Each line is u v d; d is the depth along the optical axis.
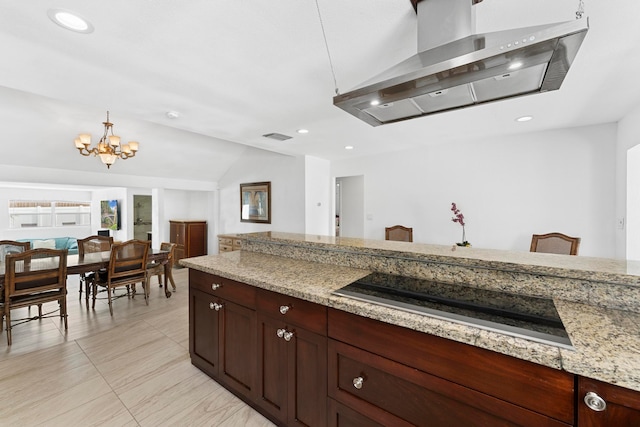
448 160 4.11
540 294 1.30
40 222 8.84
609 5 1.32
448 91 1.30
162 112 2.78
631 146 2.70
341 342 1.32
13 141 3.65
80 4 1.29
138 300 4.00
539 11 1.38
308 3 1.31
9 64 1.84
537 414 0.87
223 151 5.55
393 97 1.36
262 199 5.61
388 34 1.56
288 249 2.26
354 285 1.49
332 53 1.75
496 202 3.77
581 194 3.26
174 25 1.46
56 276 2.92
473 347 0.98
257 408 1.77
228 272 1.83
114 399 1.89
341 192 6.16
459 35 1.27
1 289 2.73
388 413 1.19
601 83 2.13
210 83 2.14
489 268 1.42
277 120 3.04
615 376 0.73
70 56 1.75
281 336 1.55
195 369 2.23
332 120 3.04
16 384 2.05
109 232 8.64
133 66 1.88
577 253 2.97
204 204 6.82
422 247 1.83
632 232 2.78
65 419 1.71
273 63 1.86
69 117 3.58
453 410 1.03
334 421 1.37
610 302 1.16
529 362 0.88
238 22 1.45
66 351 2.53
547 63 1.06
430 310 1.14
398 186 4.60
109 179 4.96
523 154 3.58
